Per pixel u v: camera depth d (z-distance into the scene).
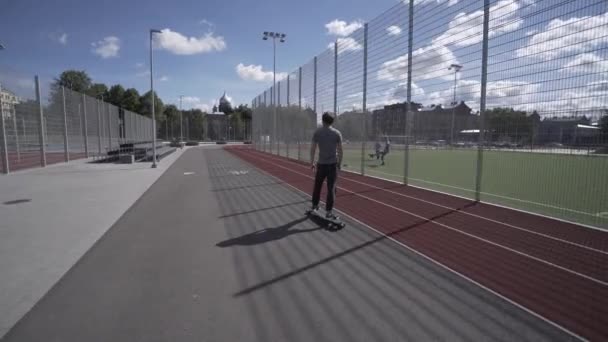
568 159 11.11
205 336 2.95
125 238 5.68
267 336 2.96
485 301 3.60
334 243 5.46
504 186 10.52
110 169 16.98
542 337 2.97
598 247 5.18
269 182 12.56
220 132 78.12
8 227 6.32
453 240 5.59
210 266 4.50
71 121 21.06
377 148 18.20
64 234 5.88
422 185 11.32
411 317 3.28
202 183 12.27
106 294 3.71
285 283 4.00
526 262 4.65
